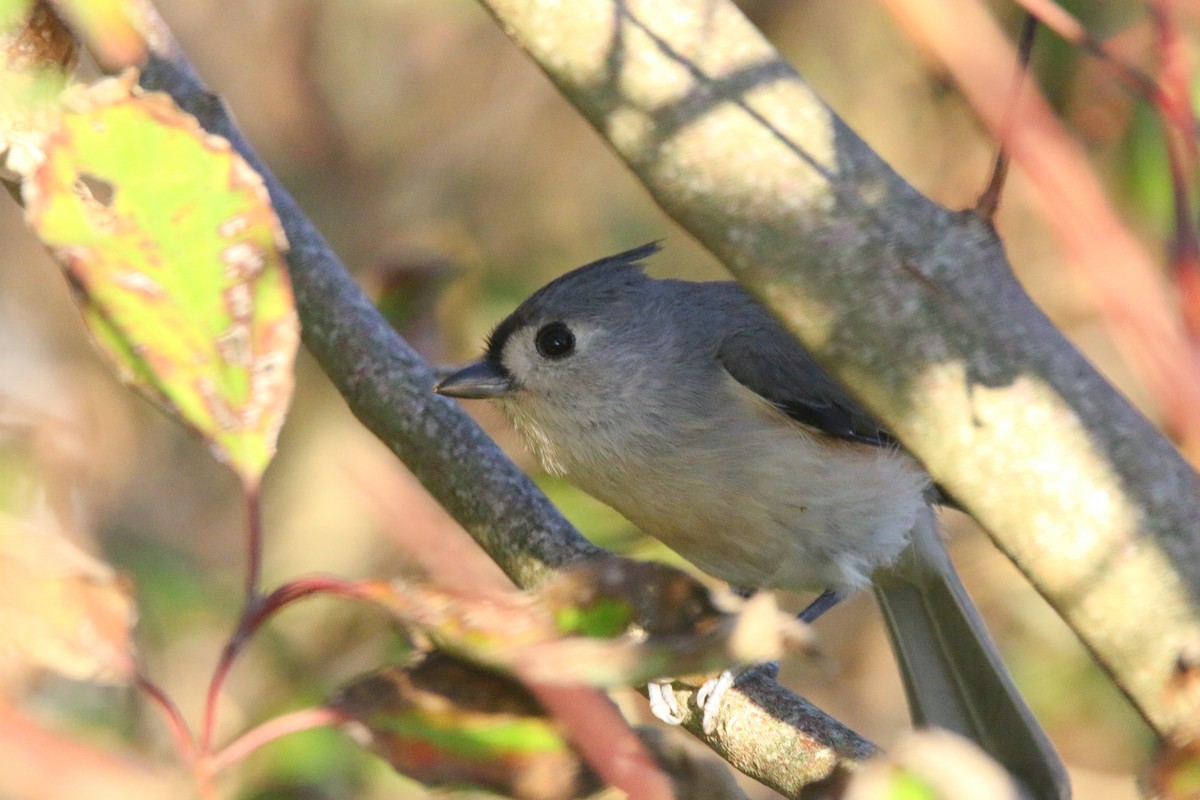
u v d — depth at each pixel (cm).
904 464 332
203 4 346
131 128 237
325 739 324
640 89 311
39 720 207
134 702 326
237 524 341
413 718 224
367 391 329
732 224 308
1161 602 294
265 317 230
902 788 212
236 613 332
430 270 335
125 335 229
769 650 212
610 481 332
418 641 232
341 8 346
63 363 341
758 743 327
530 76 347
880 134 344
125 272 231
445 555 260
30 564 217
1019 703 333
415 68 346
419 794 329
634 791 224
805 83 313
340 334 329
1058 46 334
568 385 332
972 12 227
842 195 305
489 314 338
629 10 312
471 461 329
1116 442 299
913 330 303
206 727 208
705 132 308
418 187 345
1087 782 340
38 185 235
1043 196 218
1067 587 300
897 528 332
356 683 226
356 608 332
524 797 225
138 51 298
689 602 223
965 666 333
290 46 346
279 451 341
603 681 214
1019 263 341
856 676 345
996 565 342
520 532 328
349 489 335
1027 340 301
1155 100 243
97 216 235
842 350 307
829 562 332
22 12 253
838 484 332
